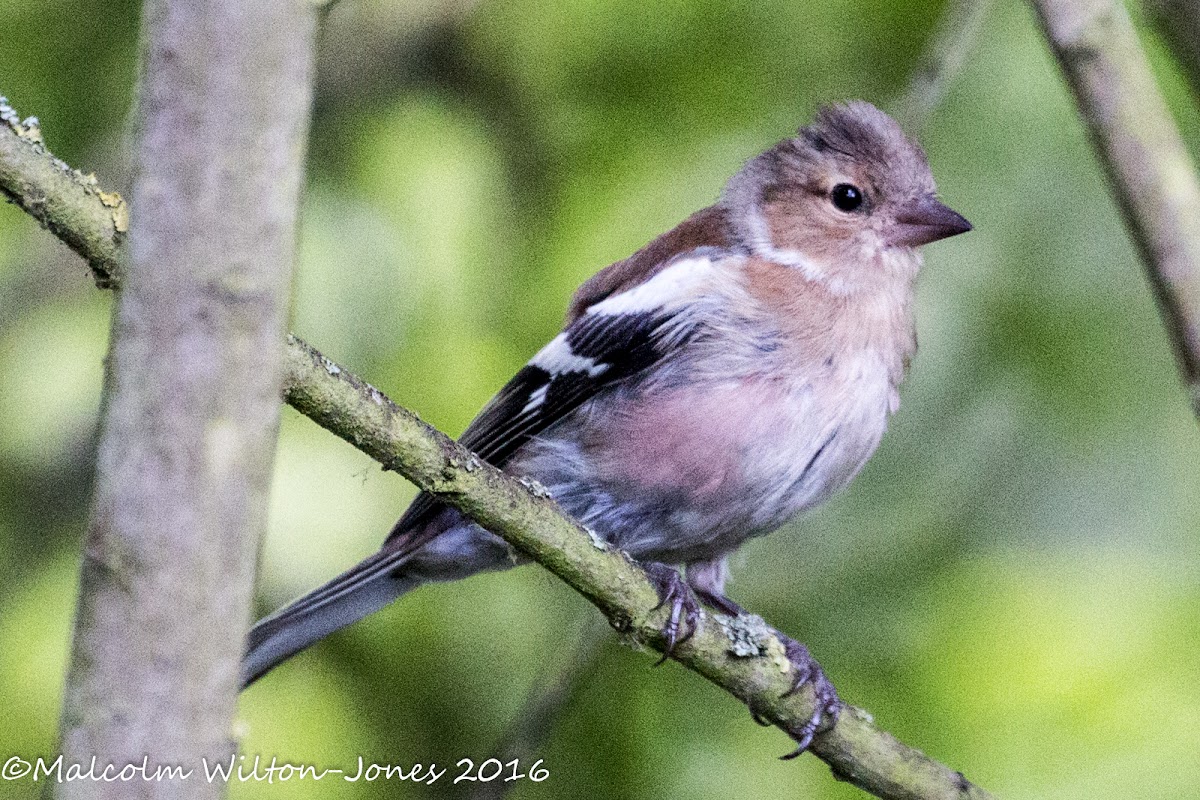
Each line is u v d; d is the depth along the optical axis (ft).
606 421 27.27
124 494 10.67
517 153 37.19
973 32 29.60
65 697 10.77
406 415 20.15
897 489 36.09
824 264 27.66
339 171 34.94
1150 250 17.26
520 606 33.81
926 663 32.96
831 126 28.81
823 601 35.14
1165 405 35.81
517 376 28.76
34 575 32.71
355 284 32.89
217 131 10.69
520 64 36.96
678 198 35.78
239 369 10.77
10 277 35.14
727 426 26.55
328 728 31.50
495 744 32.48
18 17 35.55
